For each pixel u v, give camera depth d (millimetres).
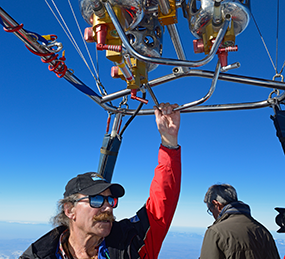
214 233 1814
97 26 1414
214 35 1485
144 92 2018
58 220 1474
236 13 1432
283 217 1872
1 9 1257
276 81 1937
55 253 1383
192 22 1550
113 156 2281
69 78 1819
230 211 1942
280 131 1971
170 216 1608
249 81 1956
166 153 1660
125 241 1428
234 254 1712
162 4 1355
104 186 1337
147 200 1697
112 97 2170
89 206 1336
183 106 1752
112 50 1407
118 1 1319
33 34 1398
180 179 1663
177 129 1729
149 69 1837
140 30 1585
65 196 1447
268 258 1759
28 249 1365
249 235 1768
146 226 1547
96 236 1406
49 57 1557
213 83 1709
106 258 1385
